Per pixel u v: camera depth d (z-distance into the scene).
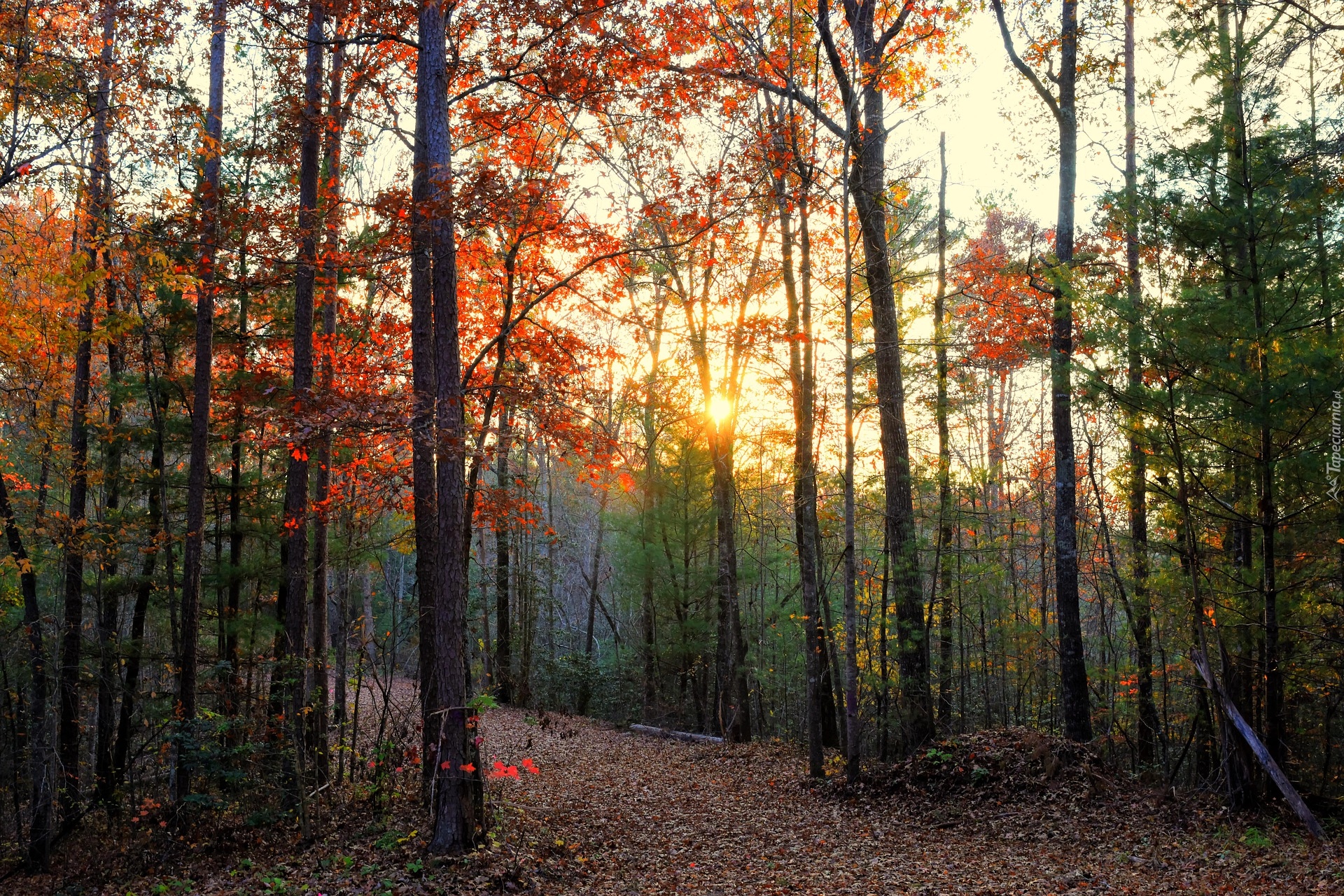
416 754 10.45
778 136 14.24
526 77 11.66
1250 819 9.08
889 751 17.50
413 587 12.66
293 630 11.41
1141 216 10.16
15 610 15.31
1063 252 13.25
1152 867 8.02
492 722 22.05
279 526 14.49
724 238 16.38
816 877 8.52
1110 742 15.44
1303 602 9.70
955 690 19.56
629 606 27.23
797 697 26.08
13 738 13.06
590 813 11.82
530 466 32.31
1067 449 13.05
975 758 11.52
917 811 10.98
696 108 13.54
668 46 13.90
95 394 14.31
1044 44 13.92
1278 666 9.68
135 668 14.55
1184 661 11.74
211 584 14.36
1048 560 23.64
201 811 10.73
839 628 20.73
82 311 11.37
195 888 8.82
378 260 11.19
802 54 15.27
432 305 10.15
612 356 15.05
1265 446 9.34
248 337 14.18
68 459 13.10
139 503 18.30
